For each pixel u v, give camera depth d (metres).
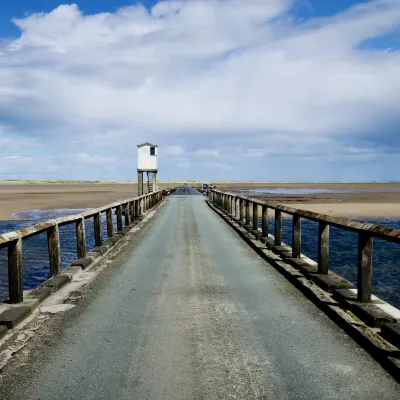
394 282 10.02
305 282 5.96
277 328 4.41
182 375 3.35
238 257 8.80
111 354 3.76
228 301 5.45
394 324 3.91
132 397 3.02
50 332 4.32
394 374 3.31
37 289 5.69
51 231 6.41
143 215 18.80
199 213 21.23
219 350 3.84
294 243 7.50
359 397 3.00
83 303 5.37
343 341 4.03
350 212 30.56
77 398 3.01
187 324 4.56
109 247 9.67
